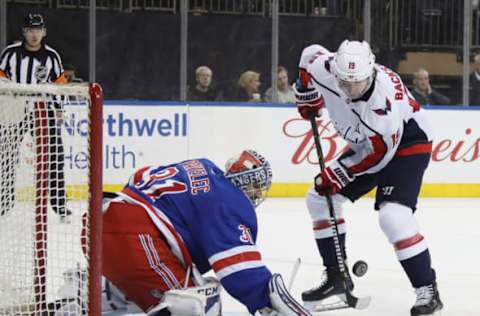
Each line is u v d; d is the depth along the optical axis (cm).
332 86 742
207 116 1534
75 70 1602
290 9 1661
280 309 561
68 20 1589
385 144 706
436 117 1587
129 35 1612
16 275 604
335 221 748
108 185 1497
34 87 545
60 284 655
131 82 1620
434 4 1673
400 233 728
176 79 1631
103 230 592
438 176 1594
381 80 709
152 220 586
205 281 598
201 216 578
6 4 1557
